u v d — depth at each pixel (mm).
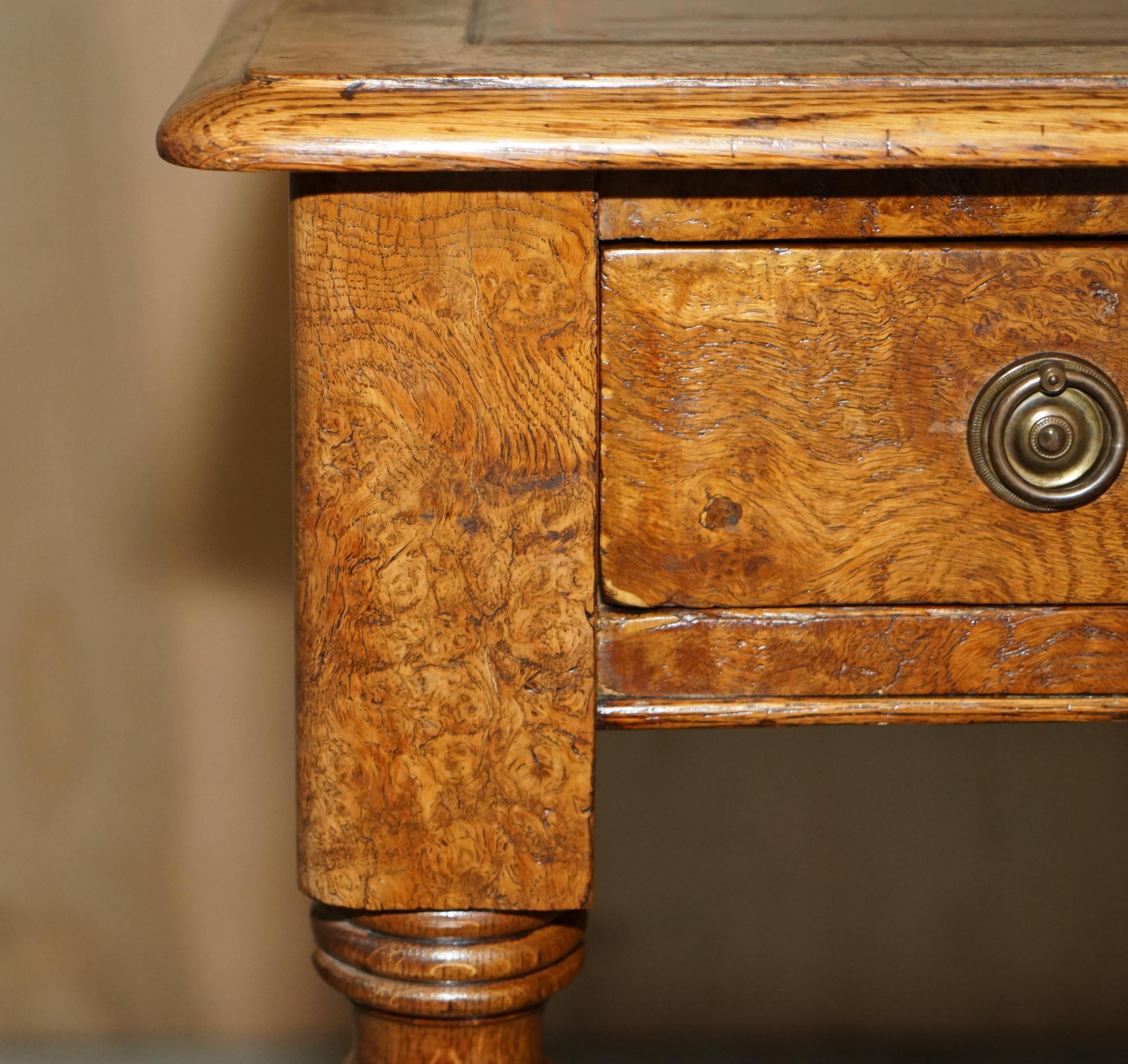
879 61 493
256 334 1124
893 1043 1229
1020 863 1215
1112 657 521
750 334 494
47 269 1111
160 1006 1228
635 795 1205
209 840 1207
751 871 1214
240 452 1145
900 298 493
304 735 512
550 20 585
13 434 1136
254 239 1110
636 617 514
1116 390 500
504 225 479
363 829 513
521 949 547
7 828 1199
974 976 1227
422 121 448
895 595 513
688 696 519
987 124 452
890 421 500
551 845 516
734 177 484
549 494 494
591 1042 1229
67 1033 1227
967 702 521
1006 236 491
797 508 505
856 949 1225
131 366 1129
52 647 1172
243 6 680
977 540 509
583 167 447
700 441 500
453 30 562
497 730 508
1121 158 450
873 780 1206
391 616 499
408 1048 563
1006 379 496
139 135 1096
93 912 1214
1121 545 512
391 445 489
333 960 571
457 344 484
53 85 1087
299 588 504
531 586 499
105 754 1191
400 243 478
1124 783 1203
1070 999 1227
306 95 453
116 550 1159
